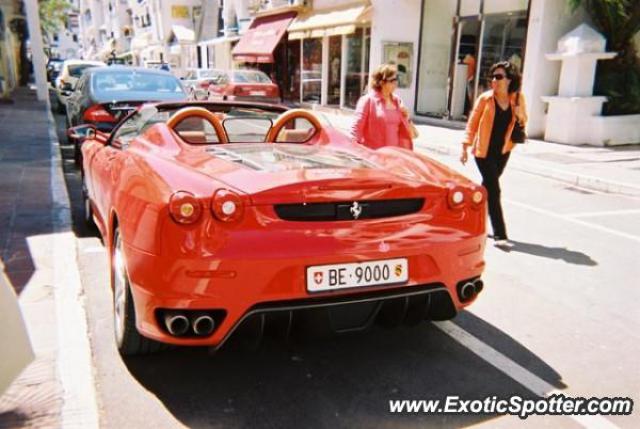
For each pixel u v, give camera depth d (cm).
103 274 446
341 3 1930
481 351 337
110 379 297
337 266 264
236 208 252
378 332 358
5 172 784
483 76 1473
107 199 366
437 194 298
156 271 256
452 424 266
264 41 2377
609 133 1172
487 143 531
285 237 258
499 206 547
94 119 776
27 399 269
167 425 260
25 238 502
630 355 337
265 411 273
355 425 264
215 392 288
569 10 1157
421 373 311
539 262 508
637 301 422
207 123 396
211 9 3675
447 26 1608
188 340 258
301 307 260
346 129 1550
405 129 553
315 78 2241
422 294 286
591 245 563
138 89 854
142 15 5175
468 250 300
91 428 251
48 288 396
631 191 807
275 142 417
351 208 275
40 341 323
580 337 360
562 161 1008
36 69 2053
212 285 249
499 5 1387
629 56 1198
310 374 307
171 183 274
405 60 1714
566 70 1183
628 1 1155
